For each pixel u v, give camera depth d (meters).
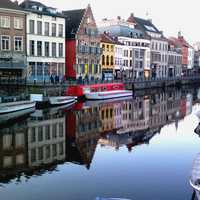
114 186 16.17
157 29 100.62
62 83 50.94
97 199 13.62
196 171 13.71
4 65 50.81
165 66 101.38
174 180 16.92
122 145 24.09
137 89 69.06
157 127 31.17
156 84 76.75
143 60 87.44
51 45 58.25
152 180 16.98
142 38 86.00
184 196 15.01
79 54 63.66
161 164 19.56
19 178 17.25
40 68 56.62
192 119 36.03
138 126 31.73
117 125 32.06
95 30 67.69
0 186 16.14
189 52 120.69
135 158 20.78
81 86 48.62
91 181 16.81
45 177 17.30
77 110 40.19
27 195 15.12
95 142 24.92
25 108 35.62
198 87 88.31
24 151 22.03
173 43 108.00
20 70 53.31
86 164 19.52
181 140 25.73
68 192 15.50
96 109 41.84
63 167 18.98
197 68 128.12
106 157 21.00
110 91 53.72
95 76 68.44
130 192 15.48
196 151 22.42
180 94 66.31
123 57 79.12
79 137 26.45
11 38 51.81
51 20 57.97
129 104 48.22
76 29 62.88
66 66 63.56
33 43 55.25
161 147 23.56
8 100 34.34
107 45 72.75
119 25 81.12
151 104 49.03
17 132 27.14
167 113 40.47
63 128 29.58
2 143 23.75
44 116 34.72
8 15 51.12
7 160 20.08
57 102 41.47
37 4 56.81
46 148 22.89
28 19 54.06
